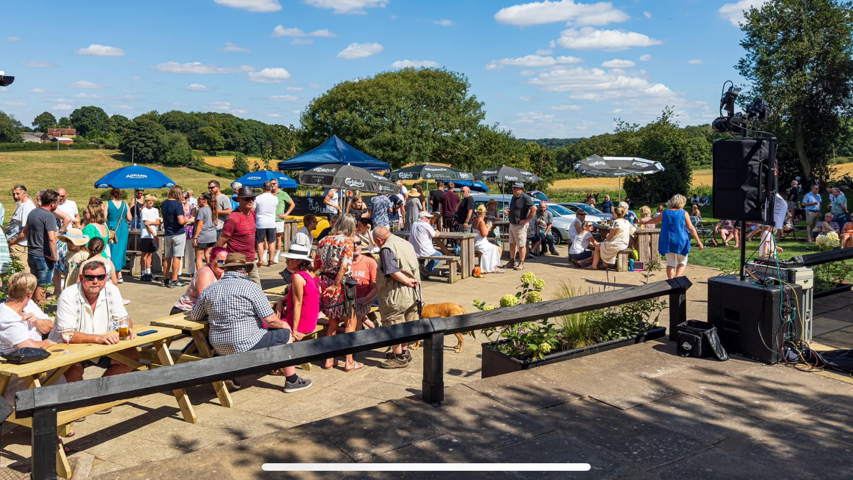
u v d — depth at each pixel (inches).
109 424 193.9
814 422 165.5
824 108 1483.8
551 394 186.2
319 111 2257.6
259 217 499.2
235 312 204.1
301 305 240.1
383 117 2167.8
